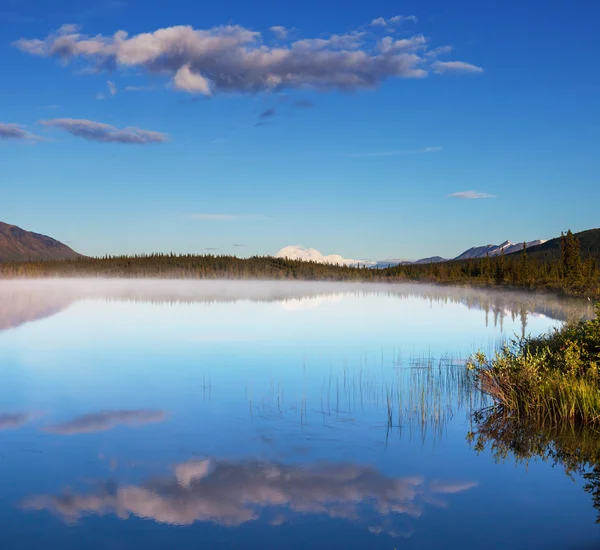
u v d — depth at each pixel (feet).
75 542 23.71
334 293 279.90
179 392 50.26
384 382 53.88
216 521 25.58
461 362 64.13
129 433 38.11
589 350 46.19
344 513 26.35
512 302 182.60
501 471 31.04
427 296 233.76
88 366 64.03
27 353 73.67
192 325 110.93
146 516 26.12
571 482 29.35
